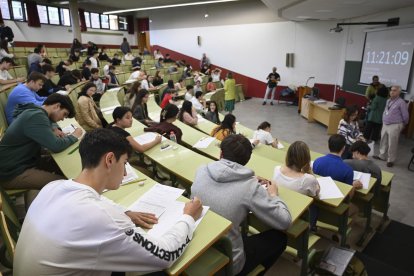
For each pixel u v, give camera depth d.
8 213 1.40
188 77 9.80
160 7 12.66
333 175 2.38
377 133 5.63
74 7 11.34
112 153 0.98
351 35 8.67
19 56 8.89
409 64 5.99
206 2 10.27
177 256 1.05
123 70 10.15
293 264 2.16
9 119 2.93
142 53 13.01
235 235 1.42
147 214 1.30
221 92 8.24
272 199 1.49
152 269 0.98
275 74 9.98
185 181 2.17
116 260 0.88
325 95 10.01
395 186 3.96
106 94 5.12
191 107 4.34
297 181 1.94
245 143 1.57
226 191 1.45
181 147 2.68
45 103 2.27
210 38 12.52
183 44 13.54
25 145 2.06
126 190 1.65
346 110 3.97
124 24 15.12
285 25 10.39
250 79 11.72
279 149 3.43
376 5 6.06
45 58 7.97
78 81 5.88
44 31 11.95
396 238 2.79
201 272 1.20
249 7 11.12
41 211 0.91
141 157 2.90
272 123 7.56
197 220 1.30
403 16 6.36
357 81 8.26
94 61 8.96
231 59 12.08
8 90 3.47
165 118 3.24
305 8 6.54
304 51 10.15
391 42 6.58
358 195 2.52
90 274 0.86
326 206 2.07
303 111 8.20
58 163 2.10
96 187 0.98
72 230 0.84
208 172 1.55
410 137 5.98
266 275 2.05
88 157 0.97
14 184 2.02
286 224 1.45
